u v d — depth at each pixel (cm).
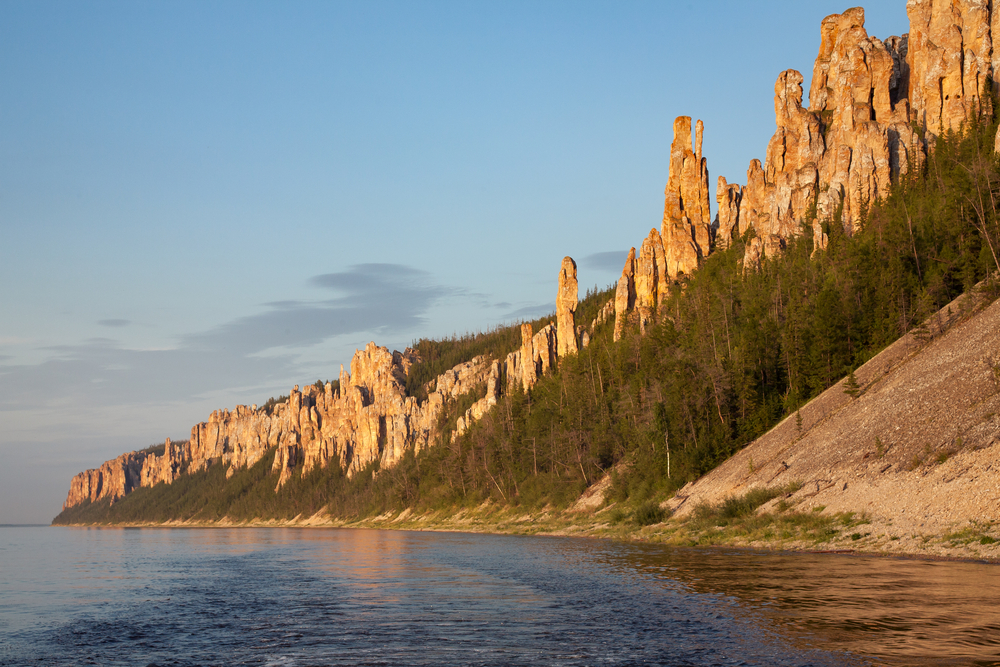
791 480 7594
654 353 15338
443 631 3259
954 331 8138
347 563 7444
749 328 11925
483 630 3250
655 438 11200
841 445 7481
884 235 12081
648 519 9419
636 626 3212
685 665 2508
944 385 6869
